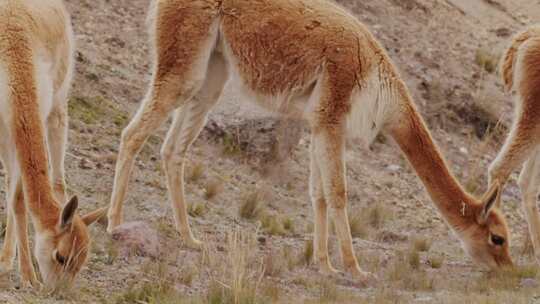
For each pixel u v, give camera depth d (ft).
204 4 81.00
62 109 71.77
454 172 122.21
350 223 98.12
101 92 112.06
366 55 79.10
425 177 81.00
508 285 76.89
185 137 84.33
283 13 80.59
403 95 80.74
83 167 96.63
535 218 90.38
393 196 113.19
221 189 100.48
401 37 146.00
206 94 84.58
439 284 77.97
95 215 63.87
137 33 126.72
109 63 118.42
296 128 112.98
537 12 173.37
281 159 111.14
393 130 80.94
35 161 62.03
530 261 90.22
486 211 80.94
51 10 69.82
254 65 81.35
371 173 117.29
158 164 102.63
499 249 81.61
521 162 91.30
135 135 80.94
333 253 88.28
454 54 145.79
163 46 81.20
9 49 63.87
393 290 73.51
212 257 75.05
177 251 79.15
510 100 137.90
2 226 76.59
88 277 69.05
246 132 111.34
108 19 127.75
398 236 98.53
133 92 114.73
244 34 80.94
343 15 81.35
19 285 63.72
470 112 132.67
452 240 101.55
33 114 62.64
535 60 92.02
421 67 139.13
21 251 64.34
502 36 158.30
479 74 141.90
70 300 62.03
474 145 128.98
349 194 110.22
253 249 79.36
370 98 78.89
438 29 152.97
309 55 79.41
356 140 122.62
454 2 167.02
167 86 81.15
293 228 95.04
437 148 81.46
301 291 73.41
